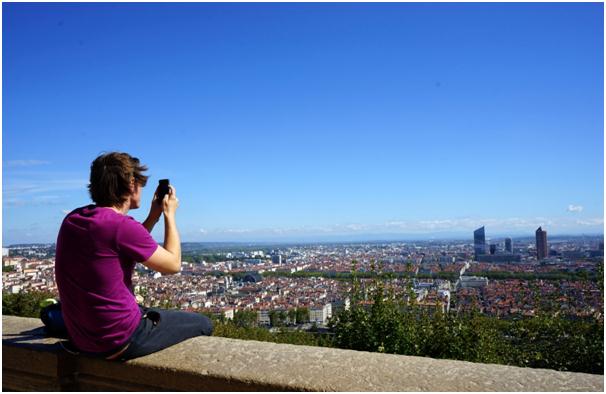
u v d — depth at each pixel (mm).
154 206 3066
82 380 2846
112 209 2768
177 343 2857
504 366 2455
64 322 2869
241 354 2672
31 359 2877
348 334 5898
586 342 5750
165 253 2766
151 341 2703
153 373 2611
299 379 2314
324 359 2578
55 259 2730
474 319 5855
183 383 2533
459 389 2182
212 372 2455
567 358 5766
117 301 2635
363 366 2465
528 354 5812
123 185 2799
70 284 2646
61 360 2809
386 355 2639
